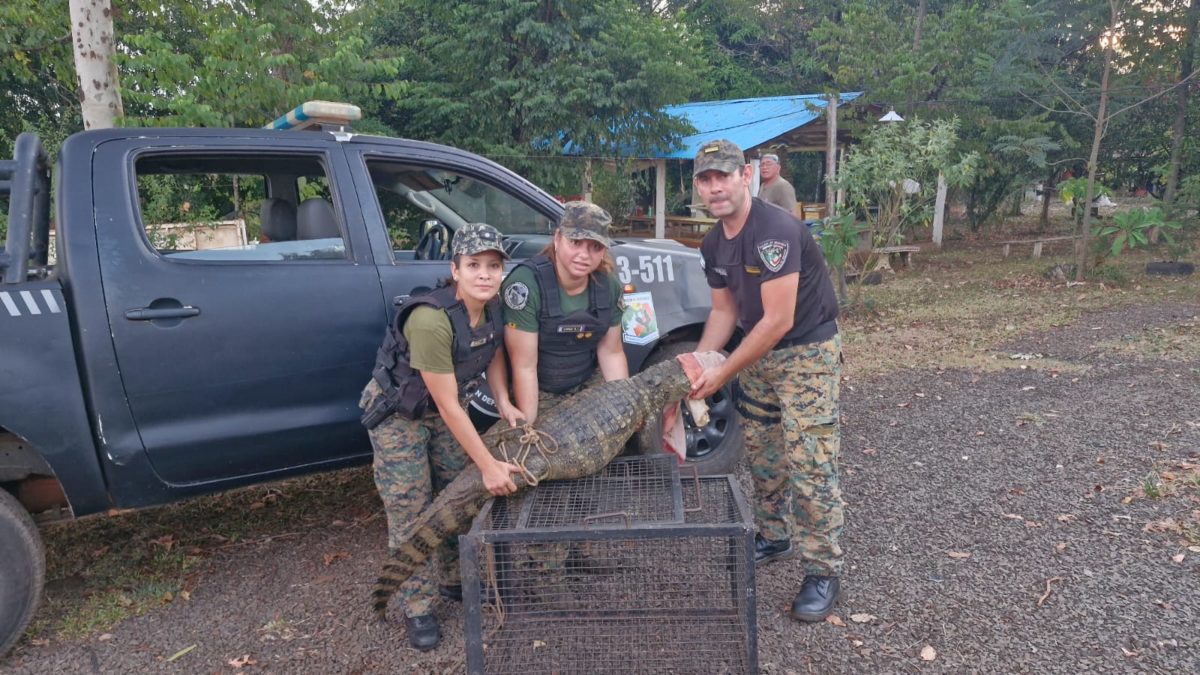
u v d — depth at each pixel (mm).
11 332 3006
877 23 17125
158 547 4125
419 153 3900
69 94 15297
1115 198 26734
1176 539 3746
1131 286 11273
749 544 2434
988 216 19641
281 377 3471
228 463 3430
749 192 3076
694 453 4500
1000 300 10547
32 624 3383
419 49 16734
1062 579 3443
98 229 3197
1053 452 4938
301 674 3002
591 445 2910
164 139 3418
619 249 4281
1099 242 12344
